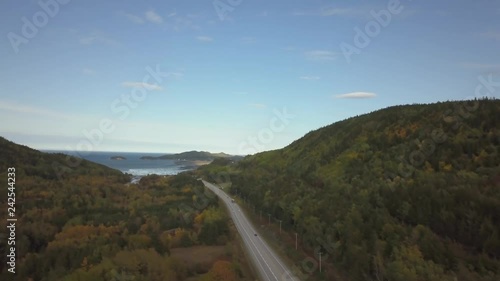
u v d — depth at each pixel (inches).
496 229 2224.4
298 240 3860.7
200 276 2878.9
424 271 2129.7
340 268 2938.0
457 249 2348.7
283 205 4429.1
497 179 2723.9
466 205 2516.0
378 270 2433.6
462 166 3139.8
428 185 2920.8
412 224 2790.4
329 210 3464.6
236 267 2955.2
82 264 2893.7
